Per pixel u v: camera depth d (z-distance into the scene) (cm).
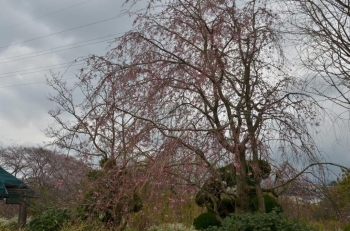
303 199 695
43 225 971
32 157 2612
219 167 636
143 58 670
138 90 643
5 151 2920
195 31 708
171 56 685
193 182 597
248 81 735
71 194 964
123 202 678
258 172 677
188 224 679
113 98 637
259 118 678
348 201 745
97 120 641
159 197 576
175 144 580
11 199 1123
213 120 696
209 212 910
